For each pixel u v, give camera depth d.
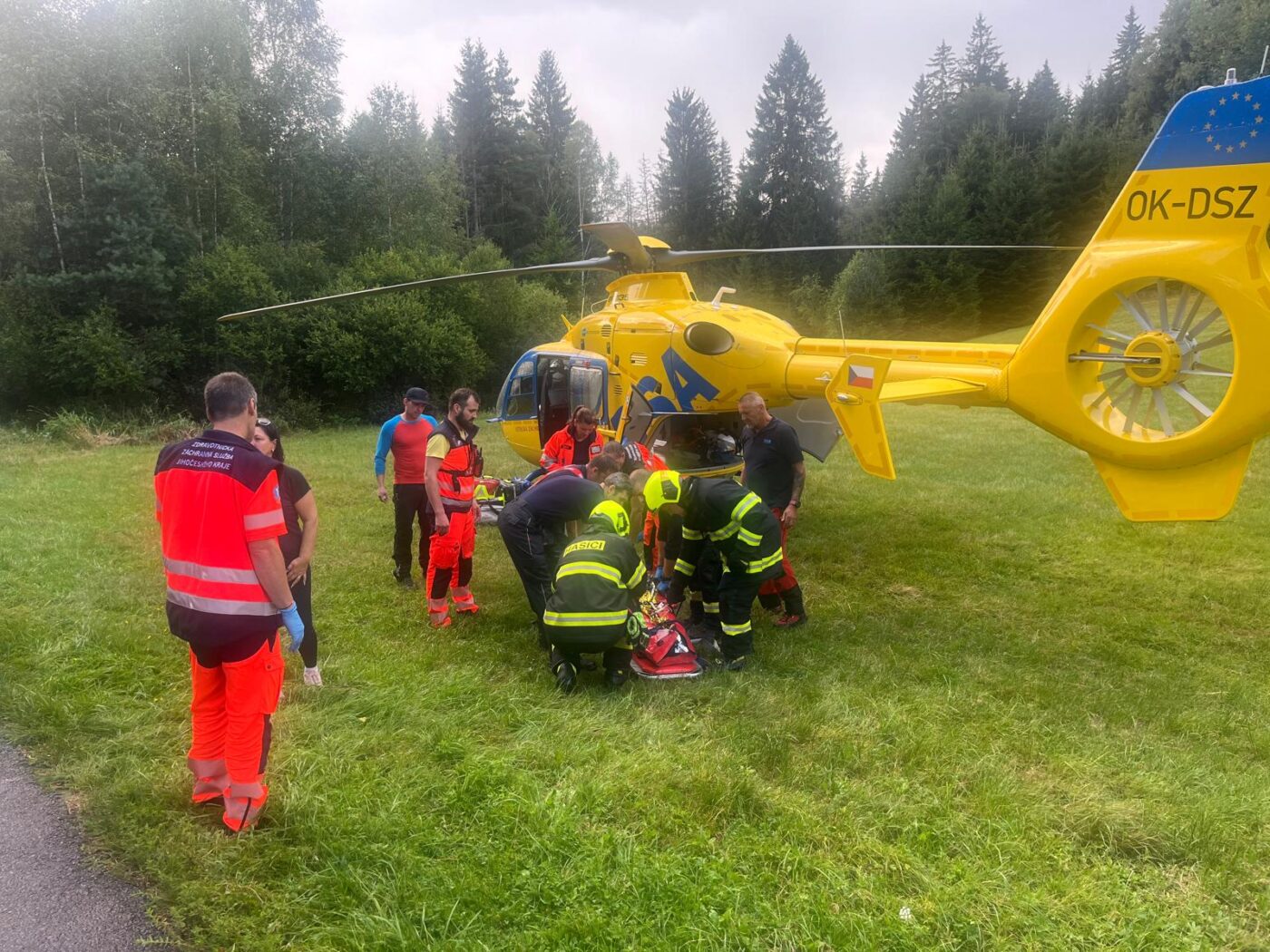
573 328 8.44
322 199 26.50
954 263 44.09
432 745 3.62
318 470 11.77
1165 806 3.27
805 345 6.40
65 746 3.55
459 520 5.32
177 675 4.34
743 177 58.44
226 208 22.25
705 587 5.25
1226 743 4.01
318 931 2.48
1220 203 3.93
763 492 5.86
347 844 2.84
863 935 2.46
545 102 65.94
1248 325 3.87
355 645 4.98
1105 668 4.97
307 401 21.62
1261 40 43.12
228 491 2.75
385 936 2.42
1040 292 45.78
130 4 21.09
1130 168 44.69
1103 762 3.70
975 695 4.44
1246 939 2.54
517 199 56.28
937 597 6.35
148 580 6.02
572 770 3.41
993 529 8.19
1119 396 4.61
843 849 2.95
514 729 3.90
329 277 23.38
